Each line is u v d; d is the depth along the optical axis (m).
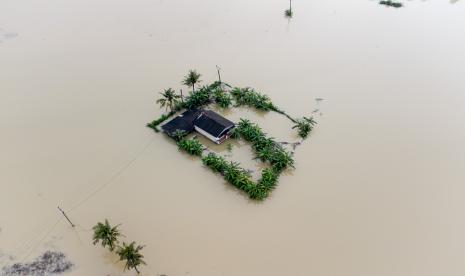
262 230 46.06
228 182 50.72
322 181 51.06
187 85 63.09
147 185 50.44
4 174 51.41
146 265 42.78
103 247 44.44
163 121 58.22
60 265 42.88
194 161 53.38
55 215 47.09
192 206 48.31
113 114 59.59
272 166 51.75
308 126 56.38
